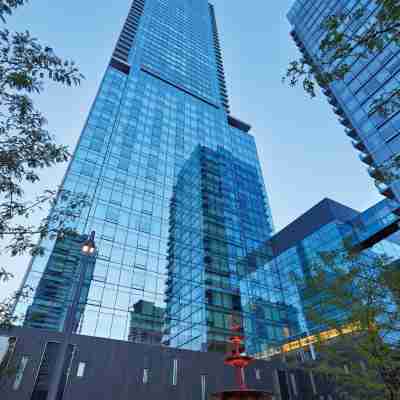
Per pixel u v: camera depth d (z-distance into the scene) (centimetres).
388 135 3966
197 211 4372
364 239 4475
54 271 2700
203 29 9706
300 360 3180
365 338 1440
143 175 4212
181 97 6406
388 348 1368
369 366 1468
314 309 1777
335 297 1667
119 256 3247
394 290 1554
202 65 8206
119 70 6259
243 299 3747
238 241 4444
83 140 4012
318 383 2561
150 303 3080
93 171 3759
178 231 3934
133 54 6738
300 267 4800
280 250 5469
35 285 2533
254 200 5359
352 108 4644
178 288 3381
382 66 4219
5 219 828
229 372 2405
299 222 5472
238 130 6850
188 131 5634
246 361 1304
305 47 6025
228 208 4800
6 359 1738
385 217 4353
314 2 5822
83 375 1906
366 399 1584
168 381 2139
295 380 2612
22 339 1872
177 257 3662
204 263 3828
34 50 796
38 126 853
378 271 1694
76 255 2906
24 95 803
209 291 3544
